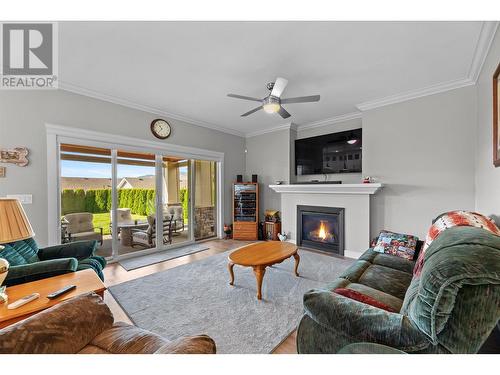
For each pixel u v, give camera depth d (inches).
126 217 143.0
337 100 134.2
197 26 72.3
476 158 103.7
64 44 81.5
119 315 77.7
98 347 39.1
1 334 31.2
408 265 79.6
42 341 33.4
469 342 31.1
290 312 78.8
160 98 132.1
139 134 143.7
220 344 63.1
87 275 67.9
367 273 74.7
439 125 115.3
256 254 100.4
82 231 125.0
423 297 34.6
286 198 178.9
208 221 197.0
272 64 95.1
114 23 71.0
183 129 168.6
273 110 104.8
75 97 117.9
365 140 139.8
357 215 141.2
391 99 128.2
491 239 36.8
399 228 127.4
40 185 107.4
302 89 119.2
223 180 198.4
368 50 85.2
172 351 32.8
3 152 98.9
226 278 108.2
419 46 82.7
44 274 67.1
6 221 52.1
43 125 108.3
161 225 158.1
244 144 217.8
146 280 106.3
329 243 155.2
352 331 40.3
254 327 70.5
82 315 40.0
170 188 170.7
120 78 107.5
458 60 91.9
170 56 89.4
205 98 132.1
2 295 52.2
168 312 79.0
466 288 31.3
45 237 108.7
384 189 132.8
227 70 99.9
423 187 120.0
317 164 175.8
